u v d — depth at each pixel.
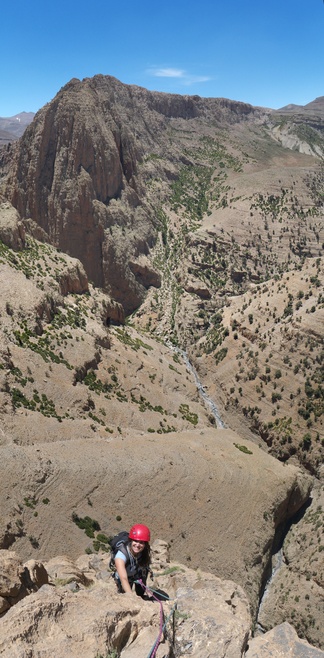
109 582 15.30
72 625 8.50
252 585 51.22
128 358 82.19
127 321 117.69
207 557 50.41
